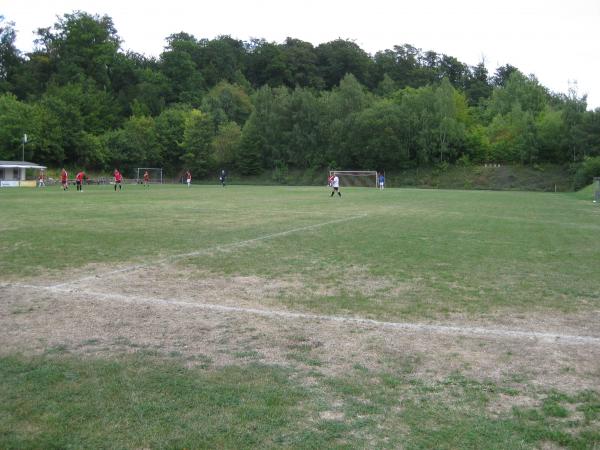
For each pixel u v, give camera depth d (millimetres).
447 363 5488
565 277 10164
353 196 43094
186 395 4637
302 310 7602
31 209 25672
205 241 14906
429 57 149875
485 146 88250
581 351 5902
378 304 7973
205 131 97312
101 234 16156
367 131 88125
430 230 18156
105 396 4598
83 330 6523
